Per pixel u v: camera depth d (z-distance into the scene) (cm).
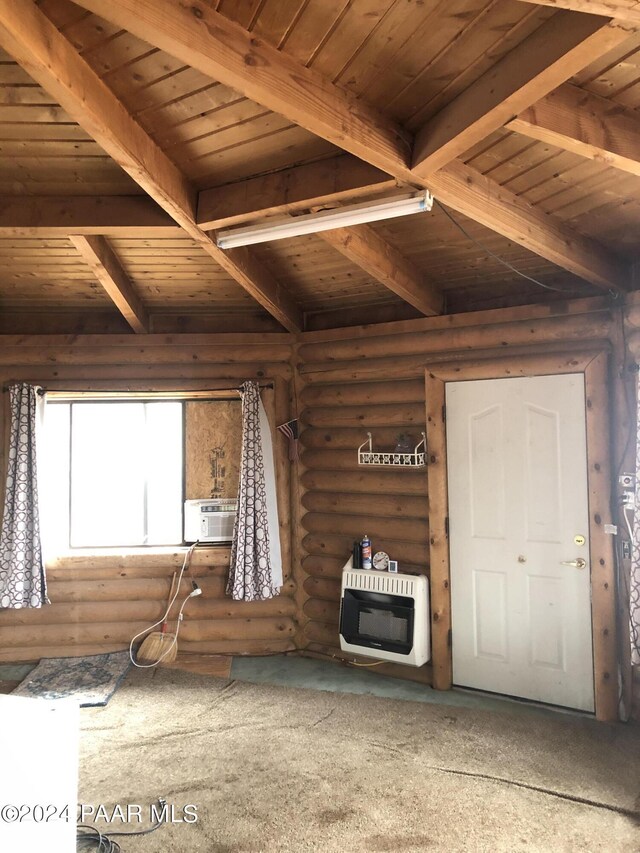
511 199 313
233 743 363
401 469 473
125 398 516
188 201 329
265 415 508
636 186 300
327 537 508
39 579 481
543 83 206
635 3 162
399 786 315
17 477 480
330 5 205
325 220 317
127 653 502
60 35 219
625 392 379
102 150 308
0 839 202
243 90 222
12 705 221
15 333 511
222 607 512
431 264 418
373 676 466
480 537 434
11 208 346
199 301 499
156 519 522
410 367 460
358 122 251
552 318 404
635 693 378
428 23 210
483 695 429
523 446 417
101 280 413
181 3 197
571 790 309
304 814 293
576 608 396
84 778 326
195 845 272
